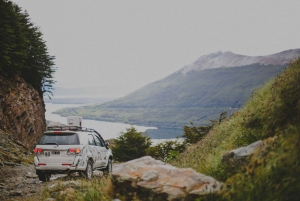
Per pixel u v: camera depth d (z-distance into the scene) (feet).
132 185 19.38
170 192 17.54
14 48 114.01
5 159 56.80
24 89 119.34
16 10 139.54
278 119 22.59
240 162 19.02
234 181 16.67
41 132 130.93
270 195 13.65
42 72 146.10
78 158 38.78
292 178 13.47
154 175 19.45
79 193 25.30
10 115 100.53
